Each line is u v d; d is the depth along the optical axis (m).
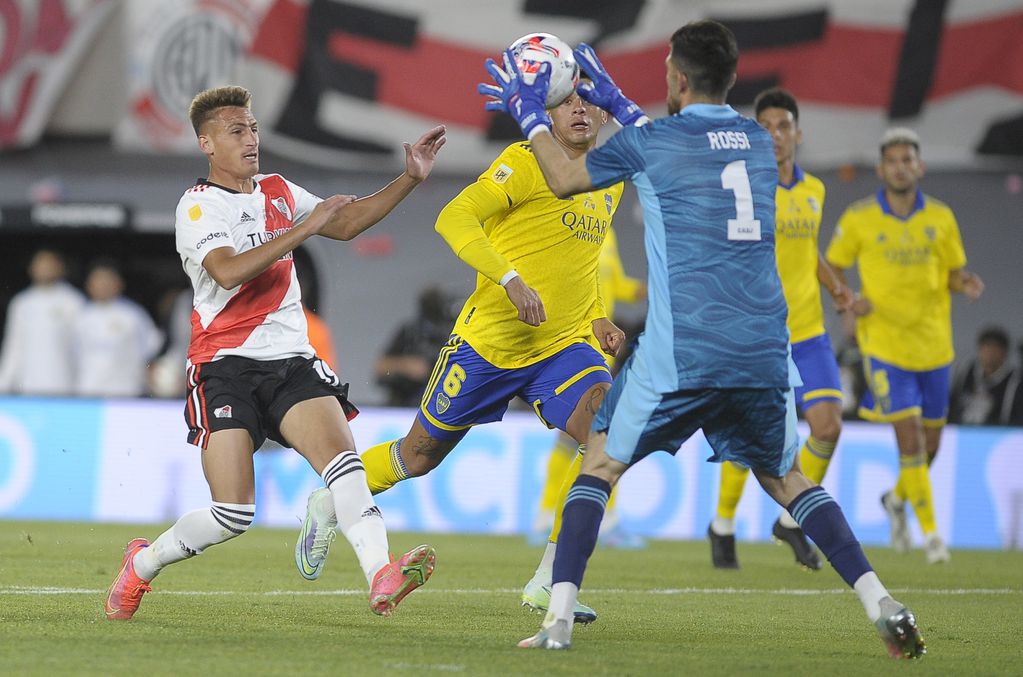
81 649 16.61
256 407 19.06
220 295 19.12
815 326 32.47
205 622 19.86
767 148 17.98
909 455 36.44
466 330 22.61
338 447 18.67
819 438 32.03
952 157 54.41
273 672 15.14
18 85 58.12
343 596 24.25
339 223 20.08
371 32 56.56
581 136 21.84
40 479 47.09
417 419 23.25
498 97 18.83
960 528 45.12
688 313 17.19
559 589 17.67
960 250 36.94
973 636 20.94
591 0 54.59
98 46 58.00
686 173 17.39
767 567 34.00
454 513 45.78
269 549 35.19
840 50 54.25
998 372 50.72
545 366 22.41
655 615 22.78
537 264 21.98
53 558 30.88
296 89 57.03
